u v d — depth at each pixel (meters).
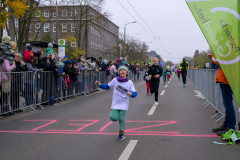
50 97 9.53
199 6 4.62
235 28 4.53
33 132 5.54
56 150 4.29
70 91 11.43
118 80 4.99
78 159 3.85
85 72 12.77
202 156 3.90
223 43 4.56
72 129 5.77
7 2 16.11
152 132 5.38
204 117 6.93
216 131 5.31
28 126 6.11
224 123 5.23
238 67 4.52
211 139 4.82
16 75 7.66
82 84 12.67
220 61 4.57
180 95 12.45
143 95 12.59
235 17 4.53
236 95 4.54
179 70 25.30
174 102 9.98
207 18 4.60
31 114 7.68
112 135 5.22
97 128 5.84
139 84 20.66
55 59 10.16
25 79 8.02
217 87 7.39
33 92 8.38
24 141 4.85
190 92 13.90
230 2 4.54
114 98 4.99
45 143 4.71
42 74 8.93
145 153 4.06
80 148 4.38
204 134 5.18
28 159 3.88
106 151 4.20
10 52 7.91
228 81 4.54
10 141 4.86
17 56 7.77
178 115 7.25
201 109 8.27
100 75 15.54
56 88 9.95
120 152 4.13
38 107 8.96
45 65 9.02
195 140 4.76
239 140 4.62
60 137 5.11
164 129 5.63
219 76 4.98
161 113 7.59
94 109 8.49
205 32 4.61
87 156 3.98
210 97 8.65
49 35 33.56
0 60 7.32
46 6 28.52
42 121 6.66
